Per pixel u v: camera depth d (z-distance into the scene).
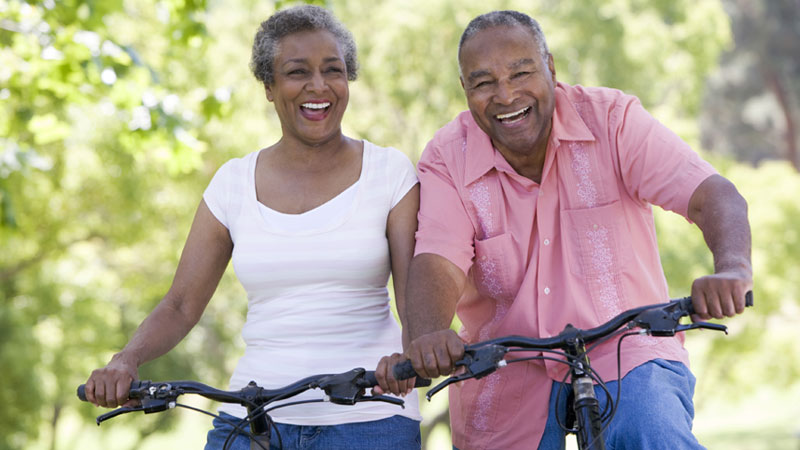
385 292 3.30
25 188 13.72
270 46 3.26
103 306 16.41
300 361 3.15
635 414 2.85
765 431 26.09
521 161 3.29
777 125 41.44
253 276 3.24
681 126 14.79
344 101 3.28
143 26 13.34
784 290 17.02
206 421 23.98
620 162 3.26
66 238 15.12
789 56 40.59
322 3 7.28
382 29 14.41
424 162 3.44
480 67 3.13
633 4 16.16
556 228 3.29
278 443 3.13
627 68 14.96
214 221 3.38
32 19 8.03
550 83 3.18
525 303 3.28
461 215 3.31
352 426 3.12
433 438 20.48
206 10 8.29
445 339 2.57
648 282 3.29
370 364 3.17
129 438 25.80
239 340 17.41
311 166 3.31
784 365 17.41
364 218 3.25
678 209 3.14
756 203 17.33
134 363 3.04
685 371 3.08
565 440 3.28
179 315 3.32
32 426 14.95
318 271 3.19
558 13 14.91
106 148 13.53
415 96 14.24
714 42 16.45
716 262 2.75
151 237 15.45
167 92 8.63
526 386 3.30
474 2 14.11
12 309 14.69
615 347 3.07
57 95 8.52
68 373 15.61
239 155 13.91
